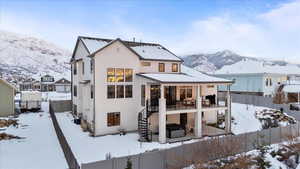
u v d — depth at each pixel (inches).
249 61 1838.1
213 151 545.0
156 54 942.4
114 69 808.9
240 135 614.9
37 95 1251.8
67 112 1221.1
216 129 882.8
